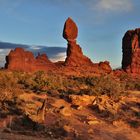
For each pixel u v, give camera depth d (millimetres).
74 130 33031
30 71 77562
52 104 40406
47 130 32188
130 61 88312
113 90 46781
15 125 32344
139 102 44781
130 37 91938
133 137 34625
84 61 85500
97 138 32562
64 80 56312
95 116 38594
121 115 39750
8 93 41344
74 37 87562
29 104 38625
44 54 85125
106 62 86500
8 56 77625
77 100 41219
